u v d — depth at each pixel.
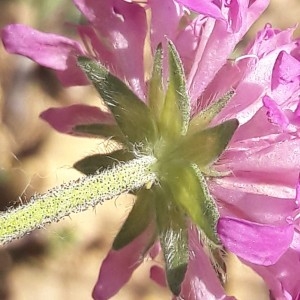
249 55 0.05
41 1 0.10
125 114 0.05
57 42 0.05
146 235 0.05
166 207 0.05
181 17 0.05
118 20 0.05
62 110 0.05
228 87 0.05
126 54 0.05
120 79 0.05
